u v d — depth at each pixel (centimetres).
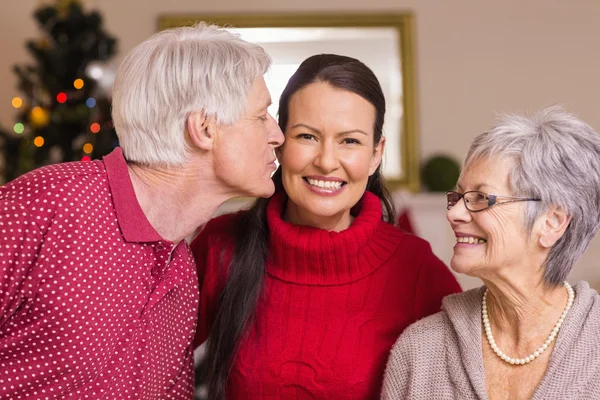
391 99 528
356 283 167
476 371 141
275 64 521
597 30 537
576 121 136
